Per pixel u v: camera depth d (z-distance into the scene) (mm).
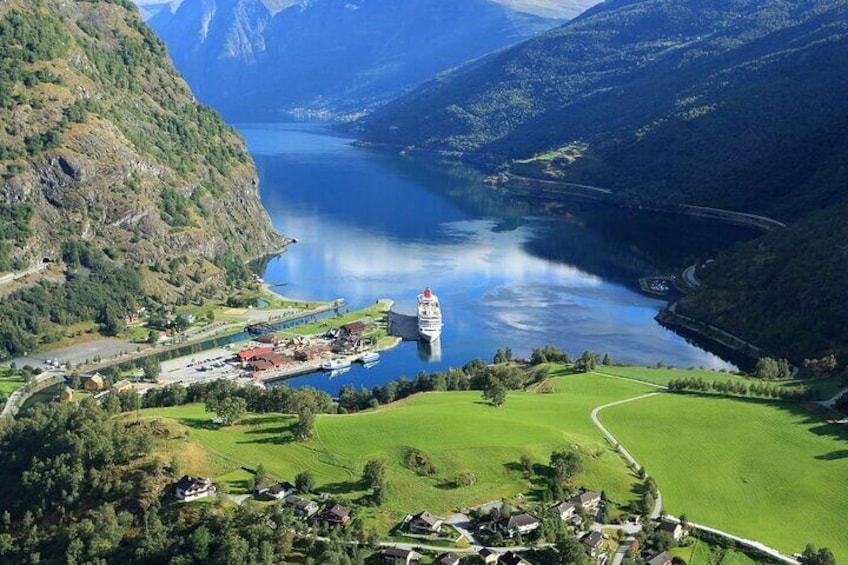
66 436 181250
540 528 157875
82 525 158375
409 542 155375
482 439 190125
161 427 185000
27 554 157250
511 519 158875
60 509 166500
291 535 152750
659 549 159125
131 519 159875
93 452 175250
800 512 177125
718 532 166000
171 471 170125
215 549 149875
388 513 163625
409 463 179875
